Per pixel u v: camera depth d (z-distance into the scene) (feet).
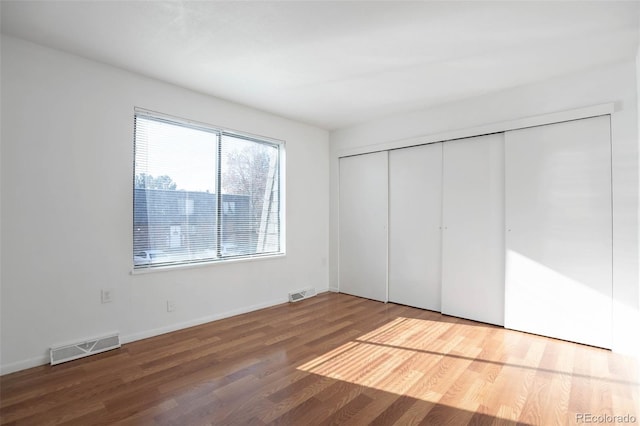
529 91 10.74
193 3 6.73
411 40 8.18
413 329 11.03
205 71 9.96
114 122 9.63
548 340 10.03
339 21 7.39
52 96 8.55
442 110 12.77
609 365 8.34
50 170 8.52
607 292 9.36
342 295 15.88
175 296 10.92
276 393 7.04
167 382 7.47
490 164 11.68
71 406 6.52
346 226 16.17
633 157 8.99
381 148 14.58
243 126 12.96
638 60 8.54
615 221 9.23
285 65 9.55
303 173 15.43
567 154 10.03
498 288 11.41
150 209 10.59
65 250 8.75
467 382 7.52
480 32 7.80
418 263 13.64
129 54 8.93
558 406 6.57
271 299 13.97
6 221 7.89
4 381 7.48
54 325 8.55
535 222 10.56
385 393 7.06
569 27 7.55
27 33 7.84
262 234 13.94
